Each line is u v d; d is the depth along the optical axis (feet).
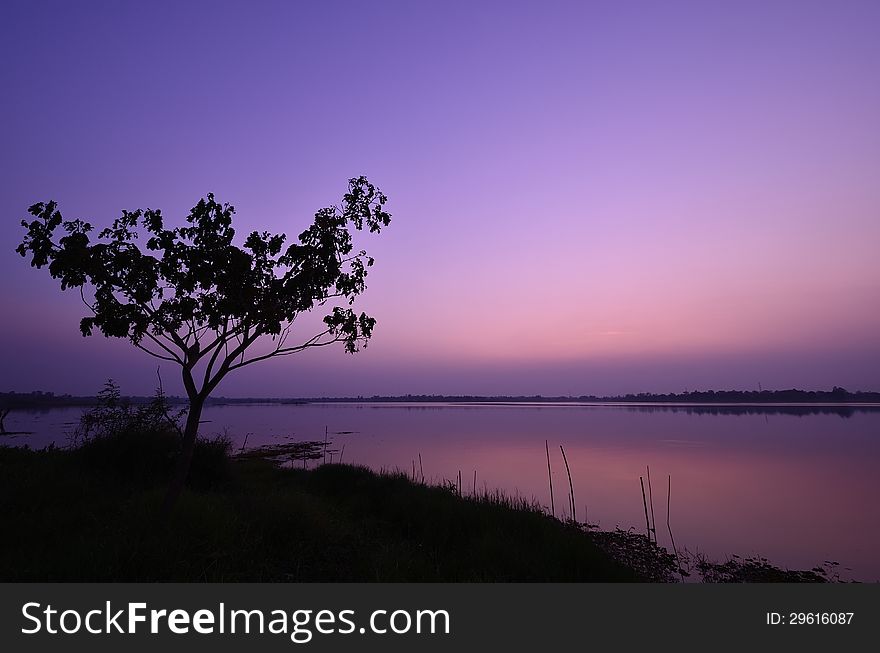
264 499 31.35
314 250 26.81
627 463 96.84
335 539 27.81
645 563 40.06
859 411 382.83
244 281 25.85
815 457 106.22
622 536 47.96
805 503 62.95
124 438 40.98
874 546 45.11
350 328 28.58
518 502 45.65
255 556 23.91
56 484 31.55
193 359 26.43
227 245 26.20
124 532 23.39
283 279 27.22
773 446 129.18
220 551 23.03
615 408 553.23
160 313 25.38
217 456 43.68
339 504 43.32
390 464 93.09
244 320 26.18
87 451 39.70
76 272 22.85
